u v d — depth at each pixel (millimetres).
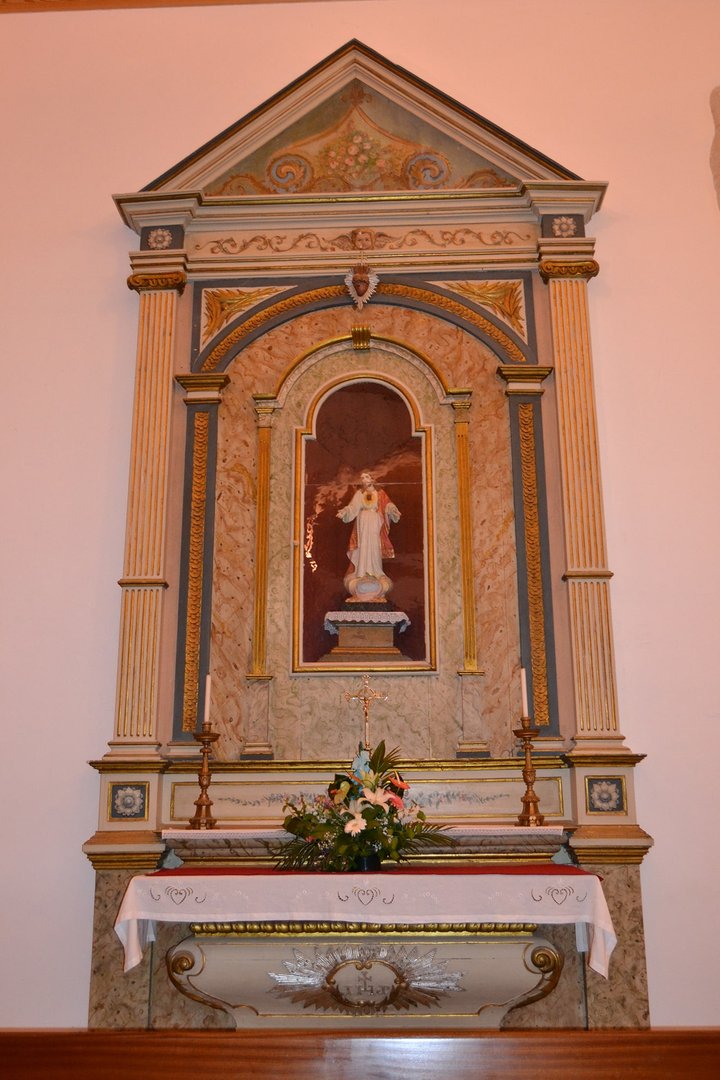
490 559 5477
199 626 5391
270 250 5969
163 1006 4828
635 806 5043
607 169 6215
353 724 5293
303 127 6148
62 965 5059
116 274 6062
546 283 5863
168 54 6562
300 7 6660
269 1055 4551
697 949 5012
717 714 5309
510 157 5977
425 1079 4500
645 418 5730
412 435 5734
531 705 5246
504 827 4711
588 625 5230
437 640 5379
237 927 4371
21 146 6328
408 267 5914
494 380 5750
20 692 5406
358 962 4367
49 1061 4703
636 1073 4598
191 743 5227
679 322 5887
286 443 5715
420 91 6051
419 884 4262
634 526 5570
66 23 6633
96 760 5129
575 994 4801
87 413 5809
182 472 5629
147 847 4906
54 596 5535
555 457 5582
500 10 6602
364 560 5523
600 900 4234
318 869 4629
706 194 6137
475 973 4375
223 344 5812
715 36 6469
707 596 5469
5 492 5691
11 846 5215
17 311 5992
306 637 5449
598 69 6445
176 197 5883
